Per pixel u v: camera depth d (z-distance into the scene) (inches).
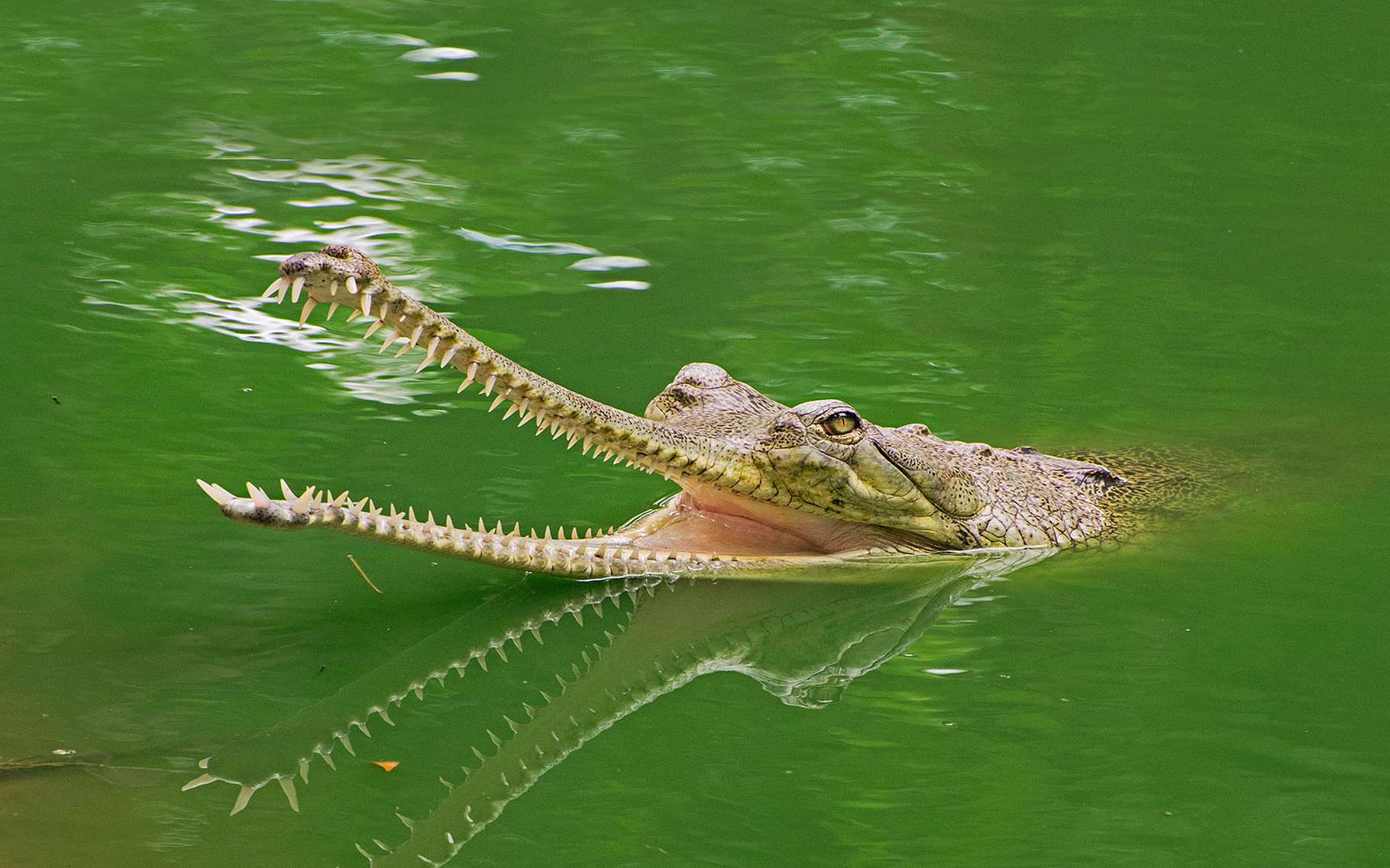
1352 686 864.9
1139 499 1139.9
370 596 951.6
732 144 1872.5
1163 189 1775.3
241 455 1091.3
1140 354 1384.1
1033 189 1761.8
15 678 824.9
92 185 1646.2
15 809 712.4
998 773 782.5
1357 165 1846.7
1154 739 810.8
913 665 911.0
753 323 1390.3
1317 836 724.0
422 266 1471.5
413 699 851.4
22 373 1207.6
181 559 965.8
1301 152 1886.1
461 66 2119.8
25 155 1723.7
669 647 944.3
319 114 1908.2
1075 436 1231.5
